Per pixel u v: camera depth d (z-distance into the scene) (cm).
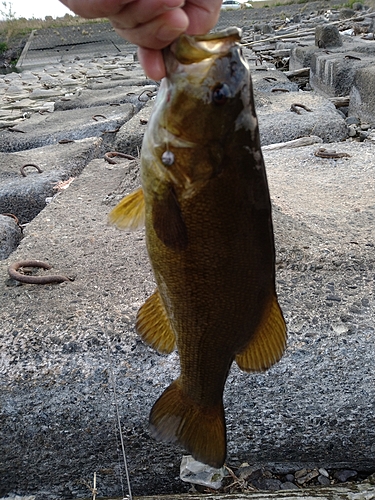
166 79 31
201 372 37
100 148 141
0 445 51
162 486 54
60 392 50
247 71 31
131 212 37
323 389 50
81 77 388
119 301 58
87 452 52
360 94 173
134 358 51
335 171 99
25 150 148
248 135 32
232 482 52
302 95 164
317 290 59
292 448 52
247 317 35
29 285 62
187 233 33
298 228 72
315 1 804
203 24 33
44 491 53
